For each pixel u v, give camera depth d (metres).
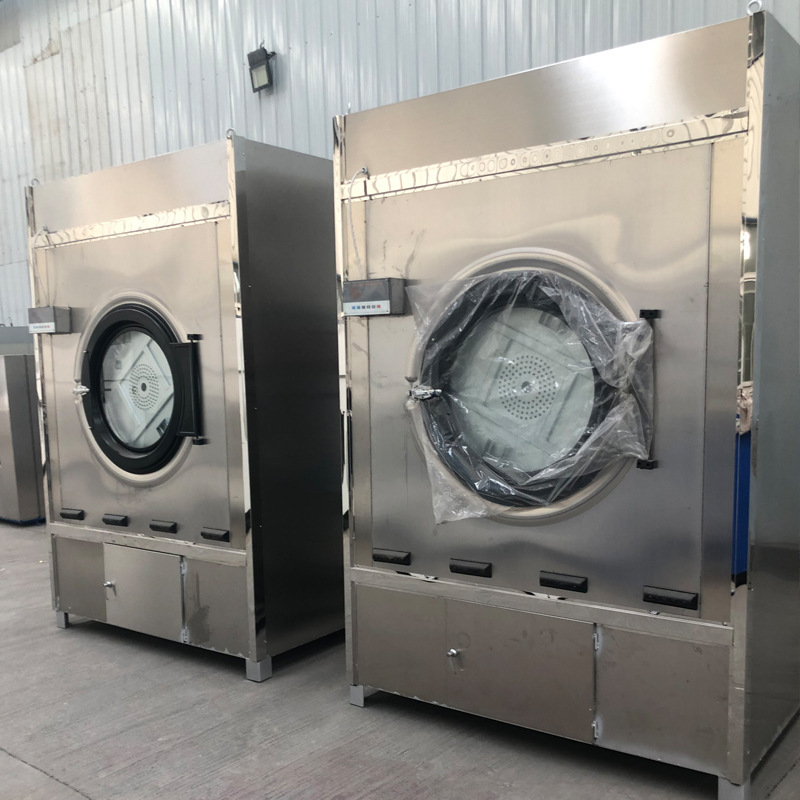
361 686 2.36
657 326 1.77
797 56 1.85
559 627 1.95
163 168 2.62
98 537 2.96
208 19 4.19
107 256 2.83
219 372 2.54
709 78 1.67
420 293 2.14
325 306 2.82
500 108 1.97
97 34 4.86
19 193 5.78
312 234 2.76
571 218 1.88
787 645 2.06
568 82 1.86
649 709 1.83
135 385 2.89
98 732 2.22
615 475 1.85
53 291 3.04
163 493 2.74
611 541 1.87
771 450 1.84
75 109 5.13
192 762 2.04
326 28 3.68
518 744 2.11
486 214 2.02
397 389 2.21
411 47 3.38
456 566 2.11
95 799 1.88
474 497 2.07
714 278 1.69
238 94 4.12
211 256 2.52
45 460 3.12
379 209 2.21
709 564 1.74
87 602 3.03
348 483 2.32
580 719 1.93
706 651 1.74
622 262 1.81
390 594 2.26
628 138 1.78
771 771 1.92
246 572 2.53
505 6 3.06
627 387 1.80
